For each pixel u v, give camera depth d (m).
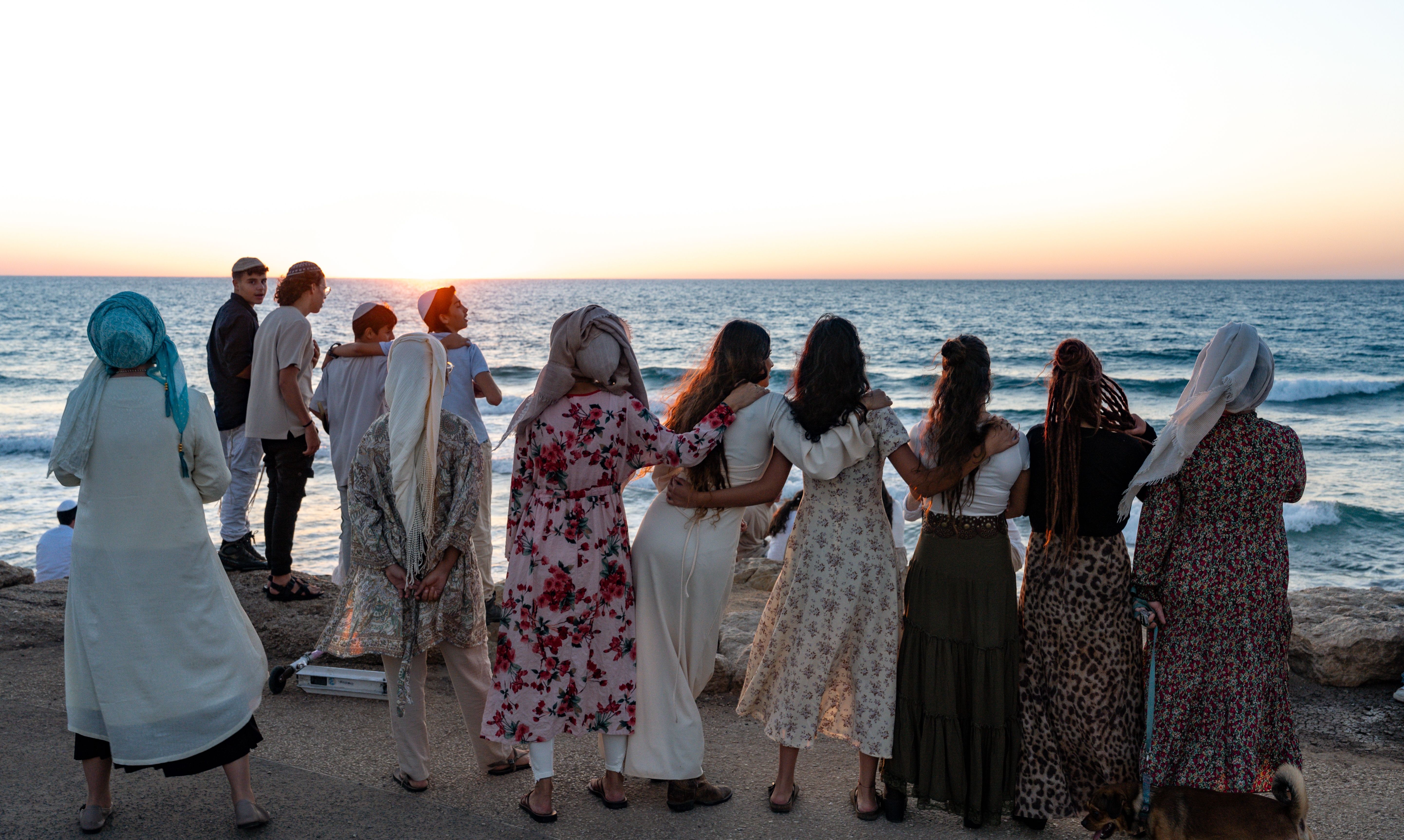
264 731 3.58
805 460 2.78
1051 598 2.83
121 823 2.79
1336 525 12.68
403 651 2.93
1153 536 2.76
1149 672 2.93
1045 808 2.83
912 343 52.97
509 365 41.59
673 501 2.93
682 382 3.27
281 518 4.53
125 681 2.56
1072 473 2.75
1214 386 2.64
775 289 162.62
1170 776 2.78
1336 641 4.11
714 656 3.03
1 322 65.81
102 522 2.57
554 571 2.84
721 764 3.39
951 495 2.84
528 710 2.84
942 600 2.85
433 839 2.73
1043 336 56.31
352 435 3.98
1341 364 39.91
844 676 3.00
